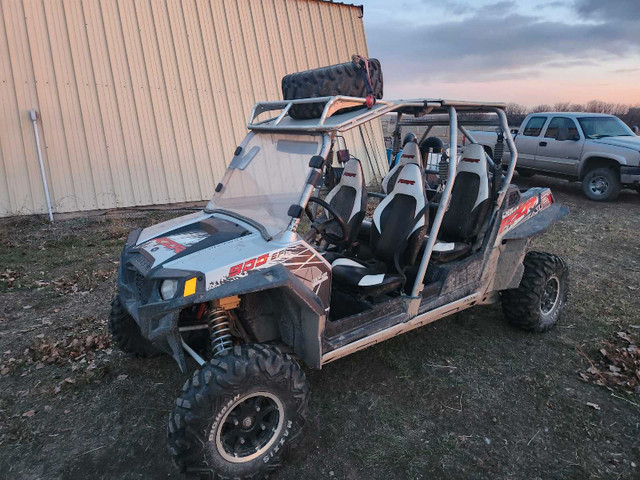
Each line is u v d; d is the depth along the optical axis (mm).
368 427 3057
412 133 4184
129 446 2914
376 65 3174
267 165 3271
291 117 3320
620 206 9320
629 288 5180
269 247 2678
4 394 3406
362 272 3365
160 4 8883
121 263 3100
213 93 9406
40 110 7887
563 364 3748
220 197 3574
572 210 9016
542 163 10602
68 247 6785
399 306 3303
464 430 3033
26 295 5105
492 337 4168
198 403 2305
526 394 3385
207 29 9359
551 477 2660
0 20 7617
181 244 2875
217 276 2438
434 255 3609
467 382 3523
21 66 7766
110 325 3561
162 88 8906
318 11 10773
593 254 6352
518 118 11320
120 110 8516
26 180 7793
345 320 3006
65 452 2867
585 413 3178
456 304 3674
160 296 2531
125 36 8562
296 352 2941
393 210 3605
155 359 3832
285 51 10273
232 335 3008
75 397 3375
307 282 2756
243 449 2549
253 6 9883
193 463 2363
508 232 3840
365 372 3639
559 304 4293
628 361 3717
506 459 2791
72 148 8133
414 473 2689
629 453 2834
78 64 8188
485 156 3855
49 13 7949
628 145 9211
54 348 3941
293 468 2719
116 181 8492
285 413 2592
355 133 10445
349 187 3840
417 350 3949
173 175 9000
